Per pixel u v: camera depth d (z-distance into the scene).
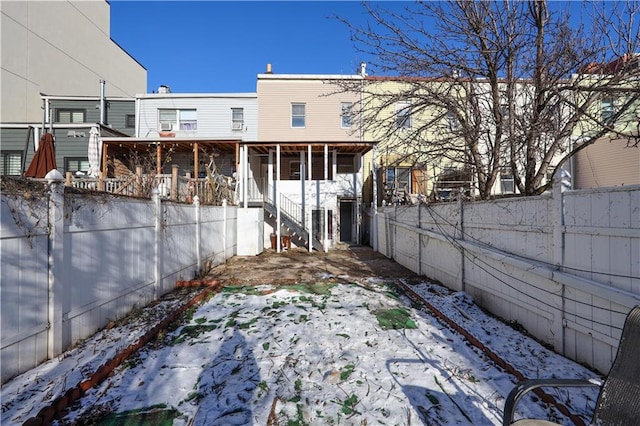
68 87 19.86
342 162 17.75
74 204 4.01
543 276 4.11
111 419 2.74
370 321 5.10
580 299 3.62
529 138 5.87
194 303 6.02
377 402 3.02
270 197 15.65
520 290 4.72
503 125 6.17
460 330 4.62
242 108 17.38
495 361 3.76
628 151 12.10
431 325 4.95
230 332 4.65
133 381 3.34
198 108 17.22
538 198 4.36
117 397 3.05
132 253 5.45
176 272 7.28
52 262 3.61
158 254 6.30
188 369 3.60
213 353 3.99
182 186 10.05
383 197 15.37
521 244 4.77
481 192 6.89
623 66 5.32
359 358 3.87
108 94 23.30
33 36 17.72
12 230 3.11
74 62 20.22
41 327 3.49
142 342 4.16
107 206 4.74
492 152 6.67
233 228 12.61
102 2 22.58
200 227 8.90
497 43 5.79
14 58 16.81
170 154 15.32
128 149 15.20
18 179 3.20
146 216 5.94
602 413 1.86
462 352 4.04
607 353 3.31
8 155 15.19
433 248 7.95
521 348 4.04
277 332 4.63
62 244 3.78
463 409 2.90
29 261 3.33
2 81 16.28
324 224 15.58
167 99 17.11
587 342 3.56
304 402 3.02
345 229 17.31
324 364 3.73
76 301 4.05
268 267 10.05
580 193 3.63
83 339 4.17
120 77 24.56
